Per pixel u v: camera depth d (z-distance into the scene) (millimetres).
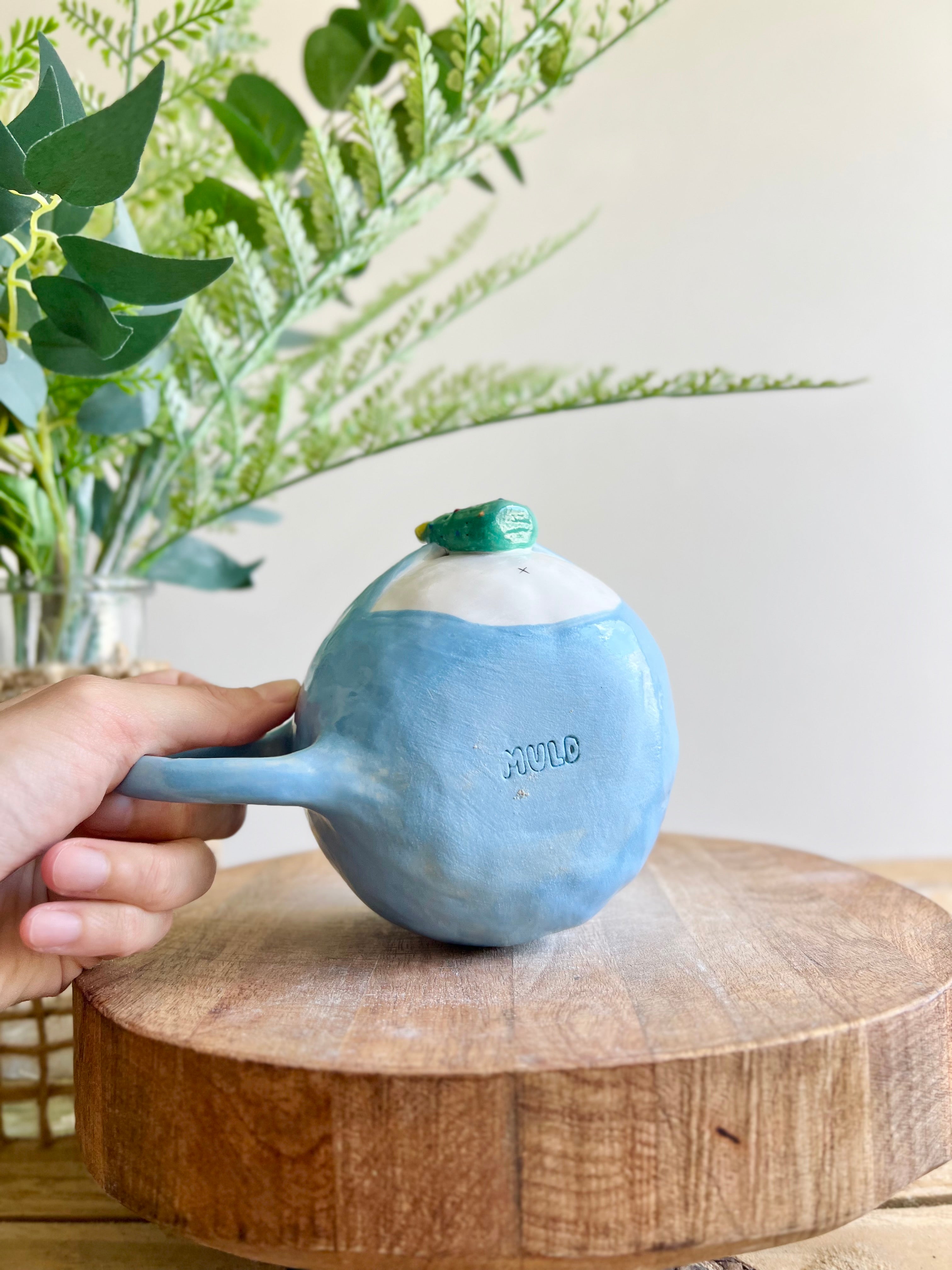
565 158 907
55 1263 359
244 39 530
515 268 576
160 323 365
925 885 718
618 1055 271
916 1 908
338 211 463
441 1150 263
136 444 524
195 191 473
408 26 521
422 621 351
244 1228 274
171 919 375
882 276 924
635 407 923
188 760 338
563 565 377
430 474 921
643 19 456
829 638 945
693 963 359
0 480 483
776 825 950
